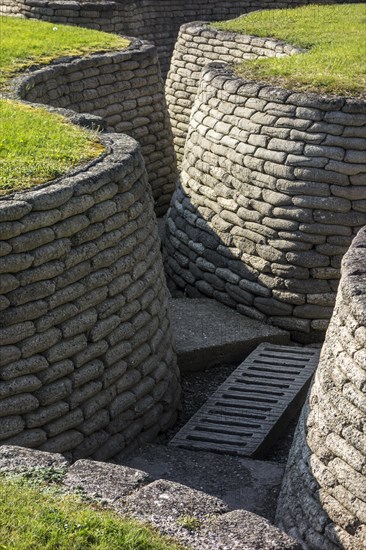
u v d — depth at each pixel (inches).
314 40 596.4
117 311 316.5
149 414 333.1
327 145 402.6
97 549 195.3
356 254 266.5
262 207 415.8
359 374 243.1
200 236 448.5
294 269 409.1
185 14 844.0
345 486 246.8
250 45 618.2
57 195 291.9
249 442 328.8
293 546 203.9
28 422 285.4
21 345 282.7
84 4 748.6
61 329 293.6
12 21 679.7
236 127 432.8
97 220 308.3
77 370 300.5
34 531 197.2
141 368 328.8
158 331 343.6
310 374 375.6
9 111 406.0
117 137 366.6
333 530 249.1
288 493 269.4
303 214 405.4
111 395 314.2
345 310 252.2
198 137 461.1
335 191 402.3
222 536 205.0
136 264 329.4
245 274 424.2
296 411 362.9
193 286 453.4
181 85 670.5
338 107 402.6
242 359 403.9
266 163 414.3
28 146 347.3
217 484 300.7
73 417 298.7
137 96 568.7
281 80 445.7
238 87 436.5
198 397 374.6
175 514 211.2
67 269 295.7
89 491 217.8
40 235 285.7
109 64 550.6
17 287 280.8
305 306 410.3
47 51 553.3
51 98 504.1
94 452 307.0
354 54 523.2
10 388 280.1
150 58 580.7
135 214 331.9
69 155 335.9
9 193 291.4
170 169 599.5
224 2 845.8
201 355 392.2
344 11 738.2
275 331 411.5
